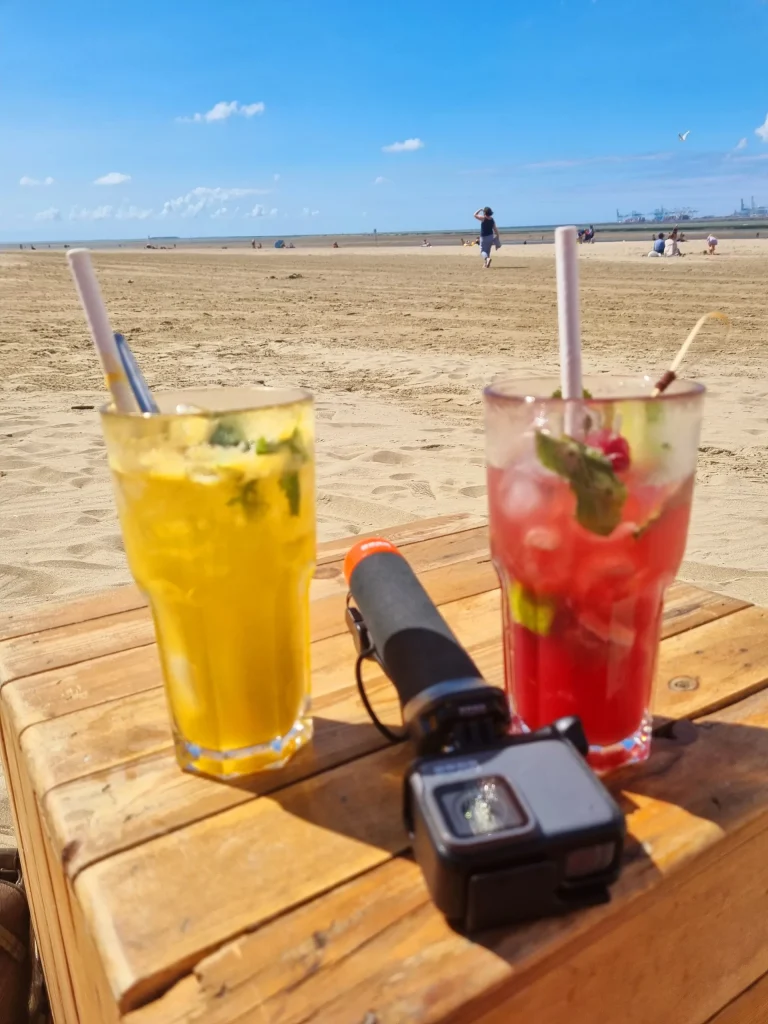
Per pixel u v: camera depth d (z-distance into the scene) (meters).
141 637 0.44
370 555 0.36
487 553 0.54
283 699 0.32
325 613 0.46
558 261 0.28
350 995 0.23
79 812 0.30
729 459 1.45
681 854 0.27
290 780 0.32
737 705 0.36
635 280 4.62
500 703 0.28
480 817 0.24
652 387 0.31
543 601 0.30
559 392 0.33
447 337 2.83
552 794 0.25
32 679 0.40
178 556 0.28
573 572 0.28
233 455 0.28
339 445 1.56
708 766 0.32
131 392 0.30
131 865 0.28
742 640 0.42
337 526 1.15
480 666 0.39
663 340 2.59
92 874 0.27
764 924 0.33
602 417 0.27
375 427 1.71
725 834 0.28
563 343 0.28
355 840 0.29
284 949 0.24
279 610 0.31
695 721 0.35
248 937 0.25
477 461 1.45
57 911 0.37
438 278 5.47
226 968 0.24
